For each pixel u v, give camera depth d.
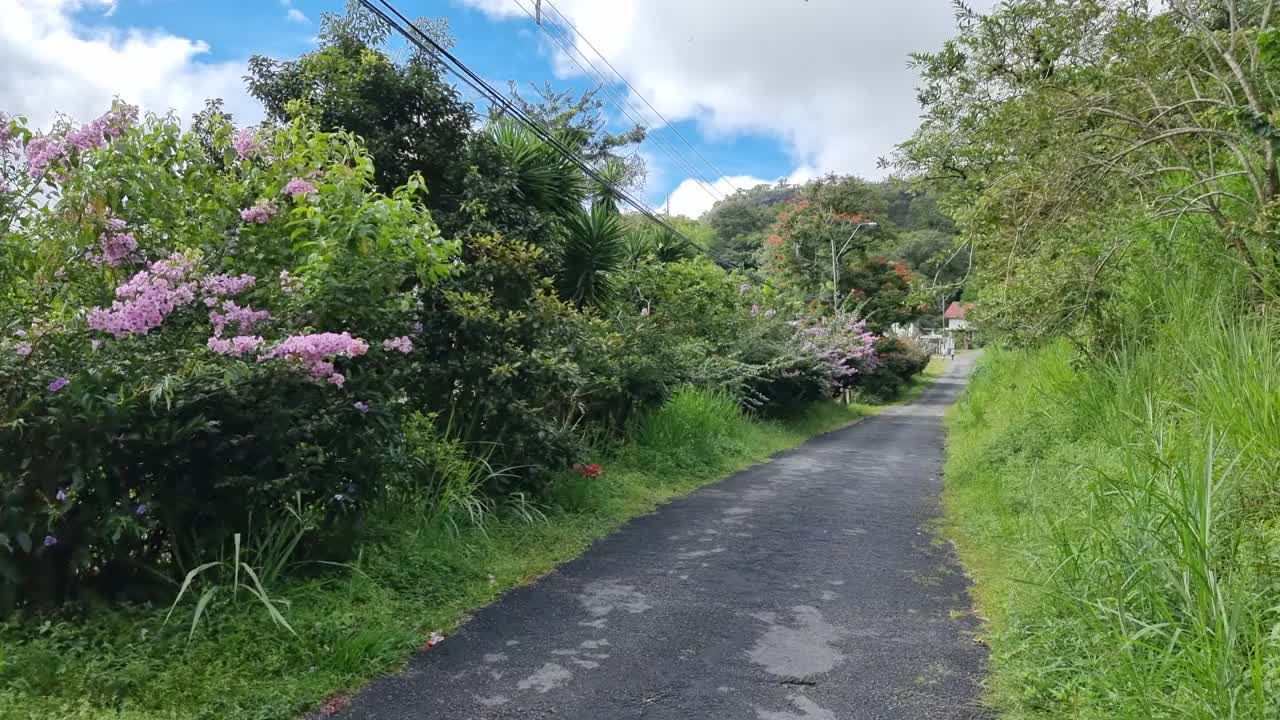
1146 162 7.60
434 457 6.45
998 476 8.57
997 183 7.72
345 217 5.41
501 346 7.34
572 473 8.44
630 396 11.05
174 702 3.46
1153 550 3.80
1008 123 7.61
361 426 4.88
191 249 4.70
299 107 7.23
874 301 32.94
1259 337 5.54
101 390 3.94
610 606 5.18
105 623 3.95
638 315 12.84
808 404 23.38
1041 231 7.73
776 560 6.36
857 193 33.72
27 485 3.88
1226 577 3.54
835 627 4.79
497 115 10.74
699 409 12.84
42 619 3.88
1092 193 7.48
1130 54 7.34
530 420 7.39
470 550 6.02
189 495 4.39
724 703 3.74
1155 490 4.10
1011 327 9.64
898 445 16.34
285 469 4.54
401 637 4.37
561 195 11.02
